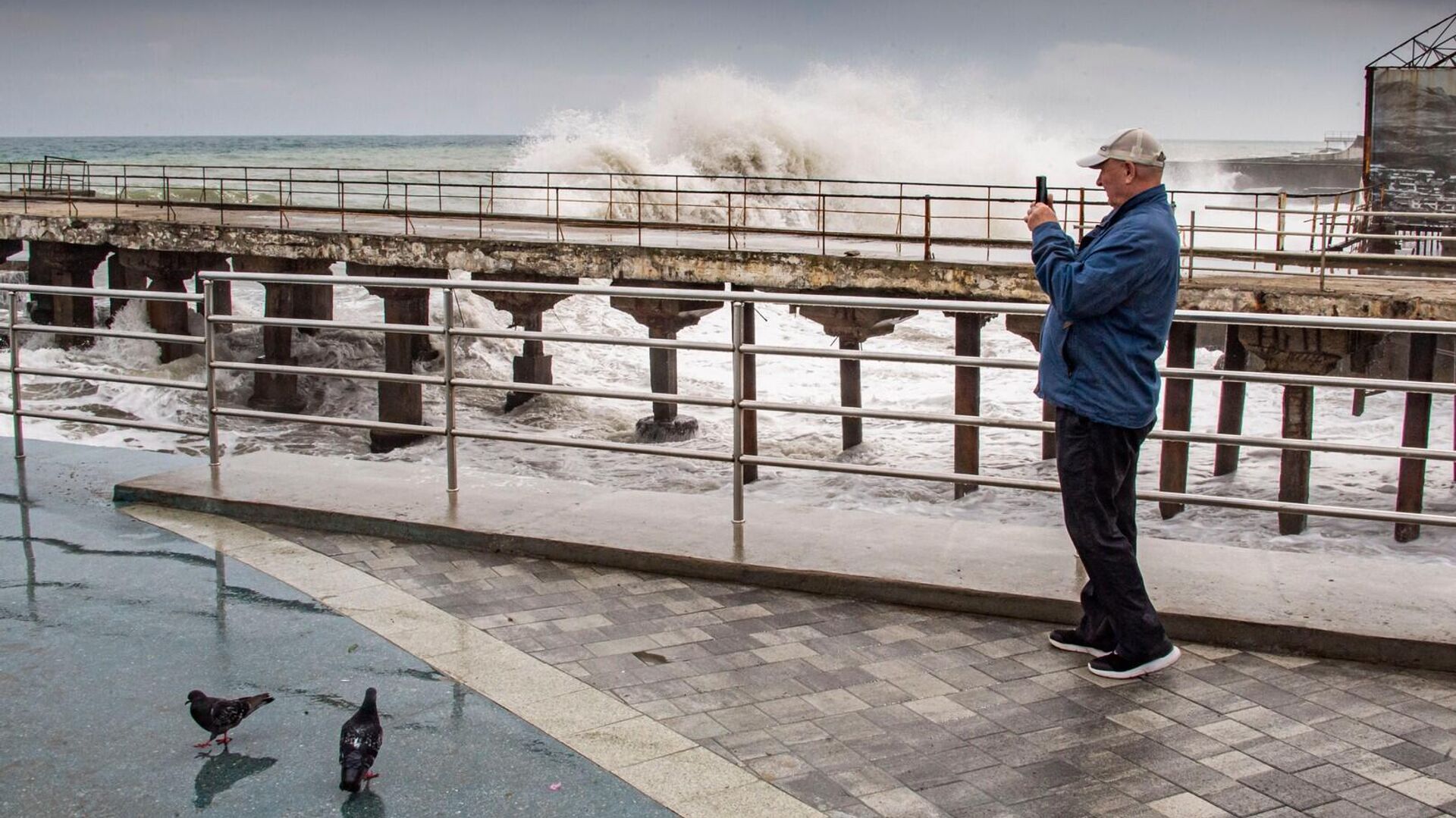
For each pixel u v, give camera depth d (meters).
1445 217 14.59
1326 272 17.23
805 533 5.61
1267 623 4.51
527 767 3.60
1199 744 3.78
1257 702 4.09
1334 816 3.35
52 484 6.71
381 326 6.19
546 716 3.94
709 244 20.02
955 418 5.16
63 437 18.84
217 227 22.16
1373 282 15.42
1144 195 4.16
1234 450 15.87
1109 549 4.25
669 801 3.40
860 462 17.92
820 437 19.84
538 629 4.71
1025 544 5.43
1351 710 4.03
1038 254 4.23
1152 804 3.41
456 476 6.28
